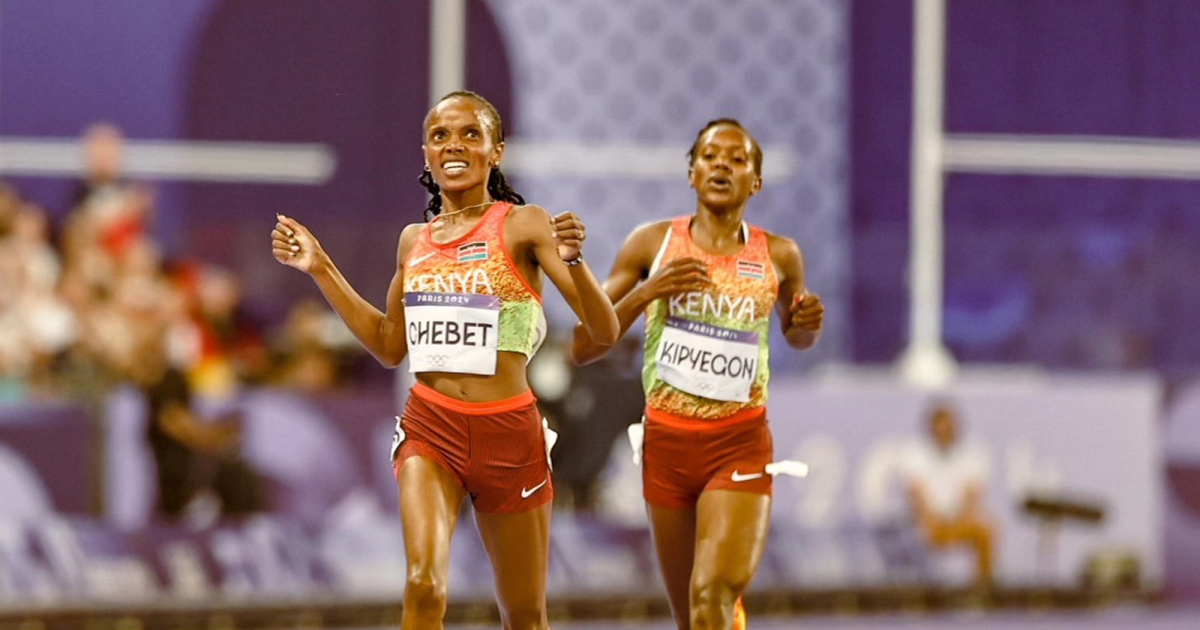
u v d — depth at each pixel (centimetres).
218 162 4047
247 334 3775
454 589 3281
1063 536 3581
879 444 3544
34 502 3206
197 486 3288
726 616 1919
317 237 3772
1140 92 4222
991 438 3581
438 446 1834
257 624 3192
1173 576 3631
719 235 2070
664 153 4184
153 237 3988
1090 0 4200
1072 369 3975
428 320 1825
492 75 4153
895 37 4228
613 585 3369
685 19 4200
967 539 3547
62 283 3700
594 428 3422
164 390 3288
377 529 3338
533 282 1864
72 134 4172
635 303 1969
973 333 3988
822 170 4206
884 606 3472
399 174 4094
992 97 4181
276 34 4097
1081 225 4188
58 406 3238
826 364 4000
